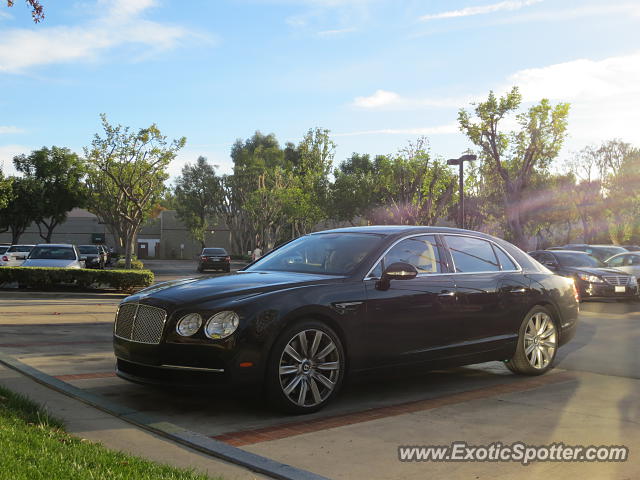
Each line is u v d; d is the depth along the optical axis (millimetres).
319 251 6156
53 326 10703
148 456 3992
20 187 49406
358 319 5375
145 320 5121
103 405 5180
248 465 3820
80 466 3498
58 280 18500
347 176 46906
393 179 41375
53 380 6039
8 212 49688
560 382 6500
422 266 6031
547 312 6930
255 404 5426
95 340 9031
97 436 4395
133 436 4418
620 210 51562
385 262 5793
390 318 5566
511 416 5070
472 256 6512
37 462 3541
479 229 46875
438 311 5898
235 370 4793
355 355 5363
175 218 76062
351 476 3719
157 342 4965
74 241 71312
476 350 6215
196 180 71312
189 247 76438
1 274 18125
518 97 34938
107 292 18688
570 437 4488
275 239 58438
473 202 44812
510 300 6523
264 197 55500
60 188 50562
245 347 4816
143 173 28406
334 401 5625
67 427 4578
